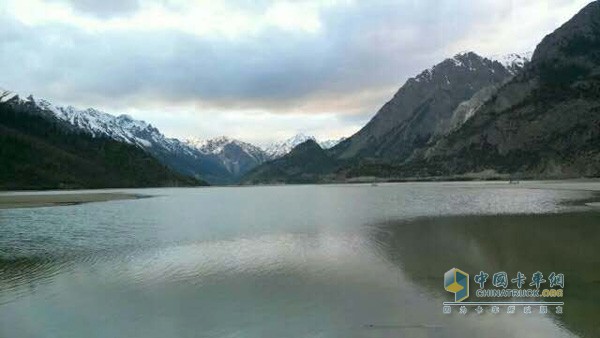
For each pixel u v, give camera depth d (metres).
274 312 18.47
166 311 18.89
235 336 16.09
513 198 79.12
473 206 64.38
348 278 23.62
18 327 17.47
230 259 29.25
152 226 48.78
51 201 94.31
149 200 104.06
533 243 32.22
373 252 30.55
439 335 15.88
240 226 47.69
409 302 19.48
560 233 36.34
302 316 17.94
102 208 76.44
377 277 23.70
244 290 21.78
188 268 26.84
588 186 121.19
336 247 32.91
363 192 136.75
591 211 52.50
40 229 46.25
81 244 36.28
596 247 30.22
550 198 76.44
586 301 19.22
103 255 31.50
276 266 26.84
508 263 26.05
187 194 147.88
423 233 38.75
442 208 62.91
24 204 84.62
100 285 23.33
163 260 29.38
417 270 25.03
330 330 16.42
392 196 102.69
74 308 19.56
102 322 17.77
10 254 32.31
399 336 15.83
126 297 21.03
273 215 60.81
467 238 35.28
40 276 25.48
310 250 31.91
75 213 65.94
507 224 42.72
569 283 21.80
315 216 57.72
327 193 142.12
